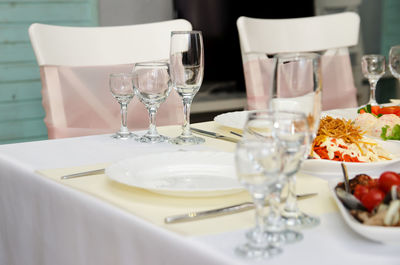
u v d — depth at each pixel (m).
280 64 0.87
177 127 1.64
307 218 0.82
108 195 0.95
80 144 1.40
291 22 2.43
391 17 4.58
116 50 2.20
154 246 0.79
